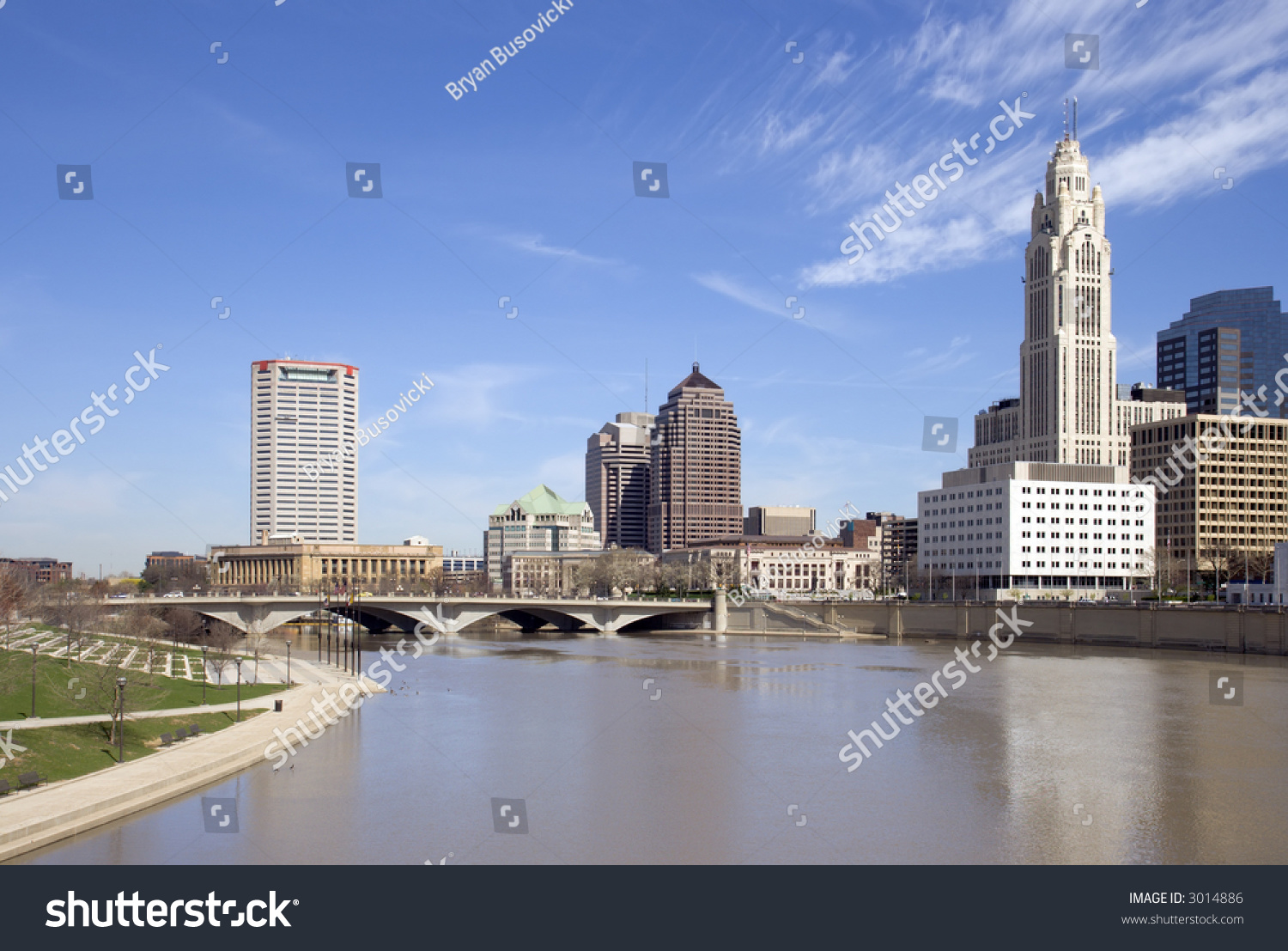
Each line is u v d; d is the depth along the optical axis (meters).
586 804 82.50
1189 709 132.38
